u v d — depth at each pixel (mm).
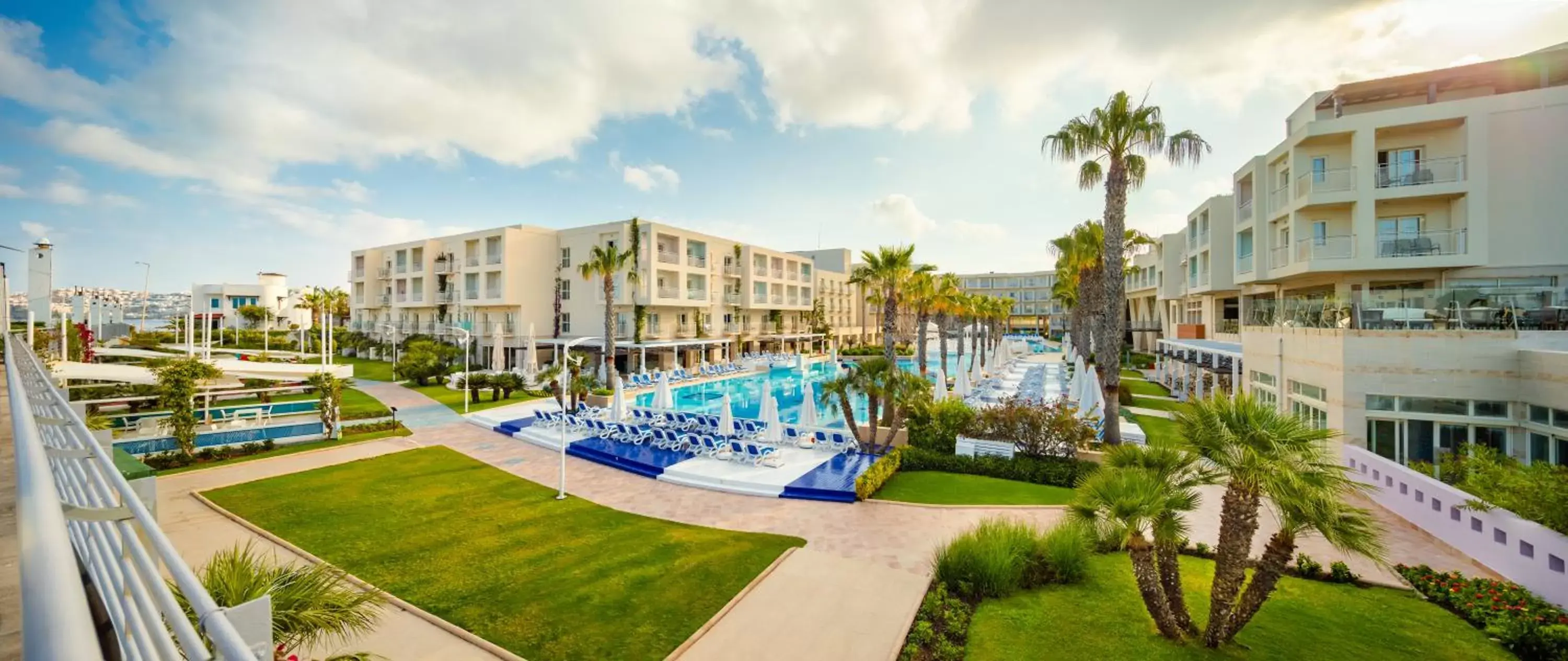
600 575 9773
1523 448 12102
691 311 48625
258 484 14945
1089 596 8812
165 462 16516
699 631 7980
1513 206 20500
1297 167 23891
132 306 98125
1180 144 16781
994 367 37812
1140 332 60031
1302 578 9367
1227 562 7082
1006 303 53812
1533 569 8430
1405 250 21406
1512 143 20516
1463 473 11703
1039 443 16375
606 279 31703
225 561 5398
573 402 26156
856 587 9266
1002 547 9359
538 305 46375
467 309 47844
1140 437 18891
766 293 56281
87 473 3033
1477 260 20484
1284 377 17031
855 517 12656
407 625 8188
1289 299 17344
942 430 17859
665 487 15000
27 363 7695
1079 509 7797
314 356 48438
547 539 11367
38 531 1553
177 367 17297
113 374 18859
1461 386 12711
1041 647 7449
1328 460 6688
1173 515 7238
